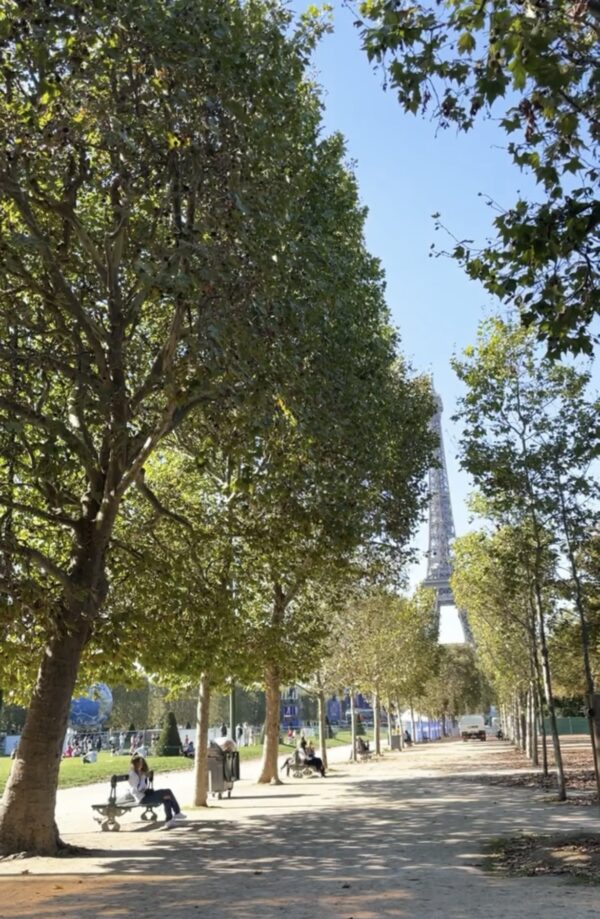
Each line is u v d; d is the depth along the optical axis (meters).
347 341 18.28
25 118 12.23
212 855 13.70
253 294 13.03
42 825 13.99
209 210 12.92
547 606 24.16
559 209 8.83
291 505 17.64
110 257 14.05
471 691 94.62
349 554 23.16
